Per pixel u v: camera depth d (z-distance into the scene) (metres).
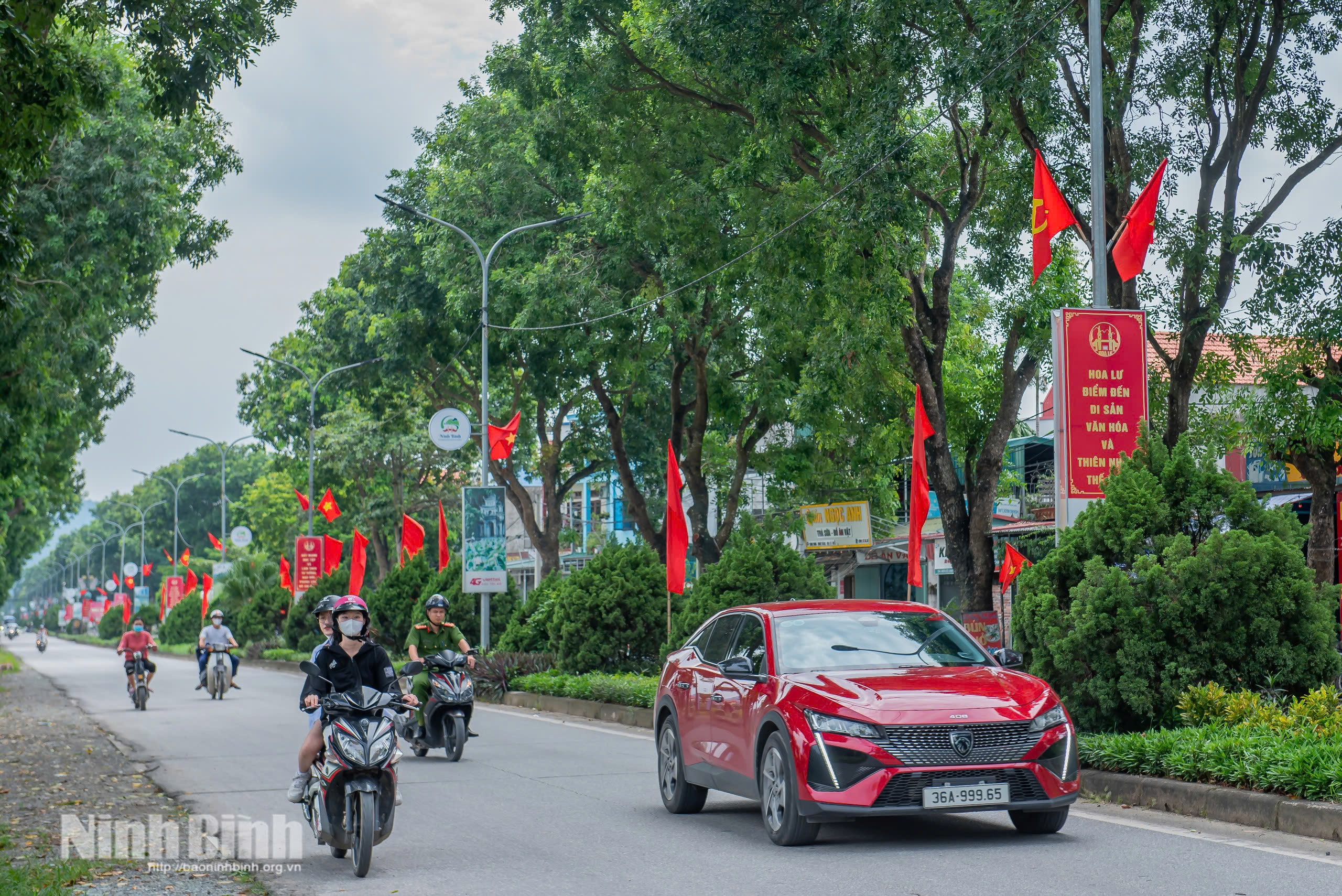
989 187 21.44
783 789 8.79
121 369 36.72
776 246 21.94
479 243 33.16
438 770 14.57
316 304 46.88
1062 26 17.34
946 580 37.25
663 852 8.91
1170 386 19.53
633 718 20.19
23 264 14.40
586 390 37.03
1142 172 19.36
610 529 57.97
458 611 33.12
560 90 25.62
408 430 46.81
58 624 173.12
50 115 12.97
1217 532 11.70
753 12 19.42
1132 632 11.73
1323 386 19.36
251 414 57.09
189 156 29.58
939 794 8.20
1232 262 18.92
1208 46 19.06
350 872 8.60
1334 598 11.89
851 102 19.50
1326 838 8.55
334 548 48.00
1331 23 18.72
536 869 8.45
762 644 9.77
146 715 24.27
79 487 57.03
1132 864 7.91
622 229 27.66
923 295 21.80
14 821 11.24
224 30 17.31
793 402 25.50
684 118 25.30
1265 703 11.21
